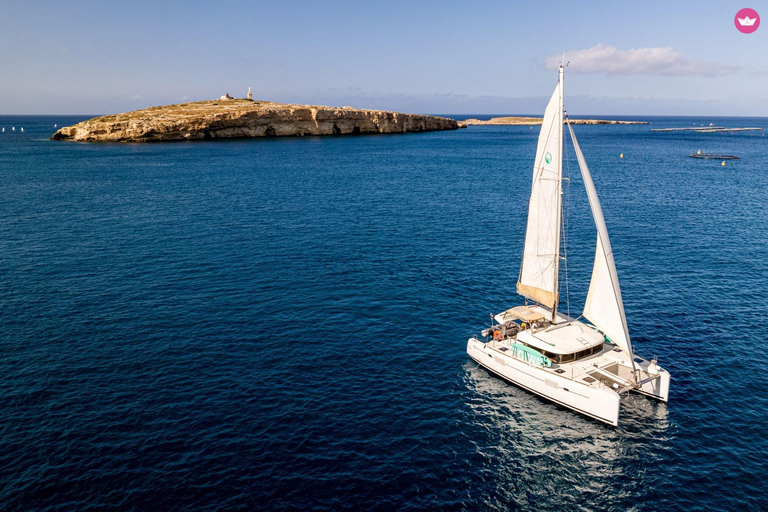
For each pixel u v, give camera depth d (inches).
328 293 1595.7
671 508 797.9
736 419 1004.6
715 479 853.8
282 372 1151.0
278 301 1528.1
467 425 994.1
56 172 4114.2
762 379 1132.5
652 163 5201.8
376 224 2454.5
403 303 1535.4
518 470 876.6
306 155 5634.8
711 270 1802.4
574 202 3038.9
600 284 1101.1
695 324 1390.3
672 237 2225.6
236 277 1718.8
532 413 1040.2
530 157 5851.4
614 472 874.1
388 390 1100.5
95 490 799.7
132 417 978.1
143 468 847.7
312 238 2191.2
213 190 3346.5
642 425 995.3
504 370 1153.4
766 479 850.1
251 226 2385.6
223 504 779.4
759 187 3619.6
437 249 2060.8
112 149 6195.9
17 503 770.2
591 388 1004.6
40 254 1936.5
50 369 1135.0
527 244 1241.4
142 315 1416.1
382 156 5689.0
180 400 1035.3
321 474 848.3
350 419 995.9
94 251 1982.0
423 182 3809.1
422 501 803.4
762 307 1491.1
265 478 834.2
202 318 1405.0
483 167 4805.6
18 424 948.0
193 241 2127.2
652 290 1626.5
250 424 967.6
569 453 920.3
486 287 1669.5
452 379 1155.3
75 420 964.0
